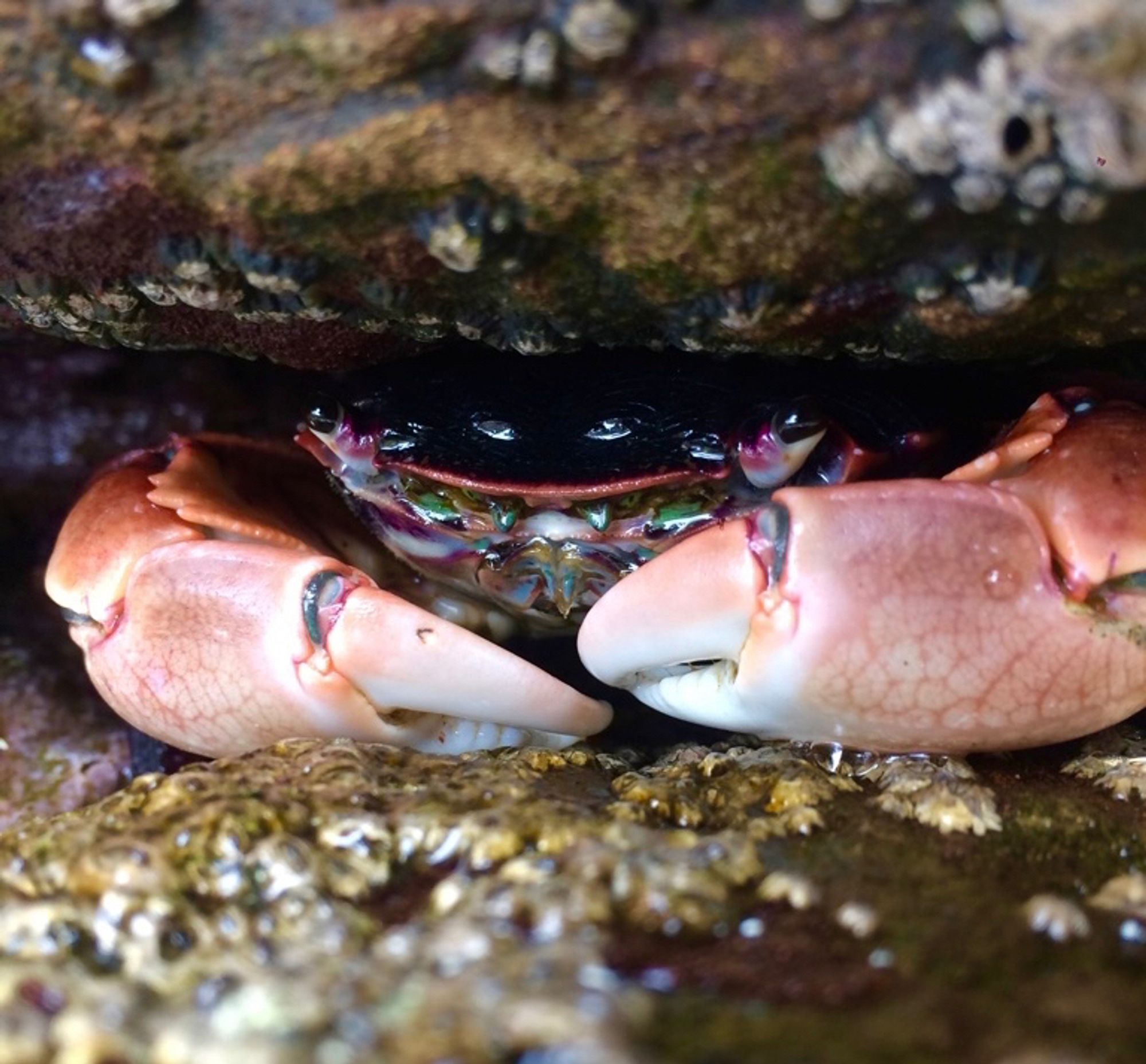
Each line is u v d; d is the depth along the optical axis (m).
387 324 0.06
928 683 0.05
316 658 0.06
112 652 0.06
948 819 0.05
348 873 0.05
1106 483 0.05
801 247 0.05
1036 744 0.05
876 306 0.05
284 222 0.05
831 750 0.06
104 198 0.05
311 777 0.05
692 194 0.05
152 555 0.06
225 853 0.05
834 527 0.05
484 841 0.05
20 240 0.05
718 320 0.05
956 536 0.05
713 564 0.05
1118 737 0.06
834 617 0.05
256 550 0.06
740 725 0.06
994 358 0.06
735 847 0.05
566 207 0.05
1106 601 0.05
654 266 0.05
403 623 0.06
